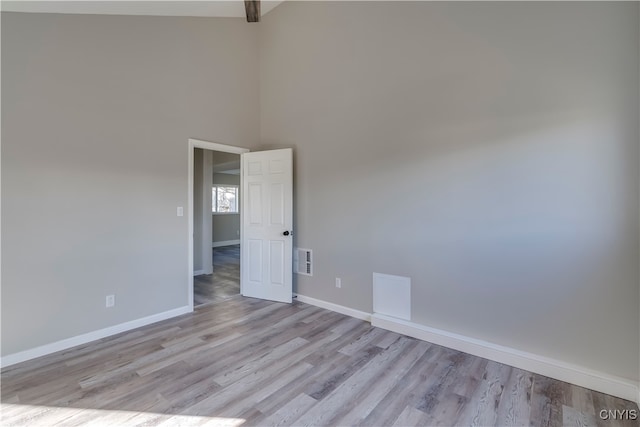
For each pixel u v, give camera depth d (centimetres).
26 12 249
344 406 194
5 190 241
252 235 418
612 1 204
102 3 273
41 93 257
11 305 244
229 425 178
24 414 186
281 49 410
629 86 200
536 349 237
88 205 283
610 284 209
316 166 377
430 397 203
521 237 241
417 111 292
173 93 344
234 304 389
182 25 351
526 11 234
